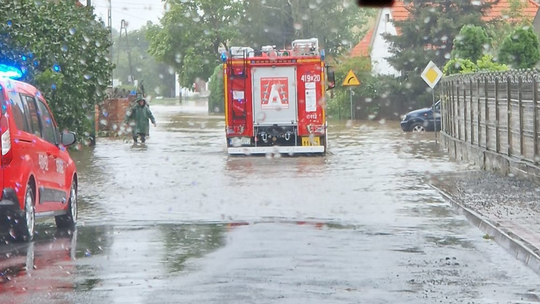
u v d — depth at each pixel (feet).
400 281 69.51
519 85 149.79
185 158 203.62
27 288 67.26
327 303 61.36
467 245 88.17
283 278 70.38
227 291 65.36
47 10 190.70
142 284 68.23
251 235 94.53
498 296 64.18
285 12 526.98
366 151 220.84
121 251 84.84
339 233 95.86
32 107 96.94
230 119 215.31
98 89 215.92
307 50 215.51
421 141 257.14
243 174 166.71
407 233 96.12
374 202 124.47
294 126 214.69
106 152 222.48
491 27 374.02
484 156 174.40
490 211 107.76
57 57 187.83
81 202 127.95
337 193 135.23
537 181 138.51
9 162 87.81
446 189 133.90
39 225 106.01
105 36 220.02
